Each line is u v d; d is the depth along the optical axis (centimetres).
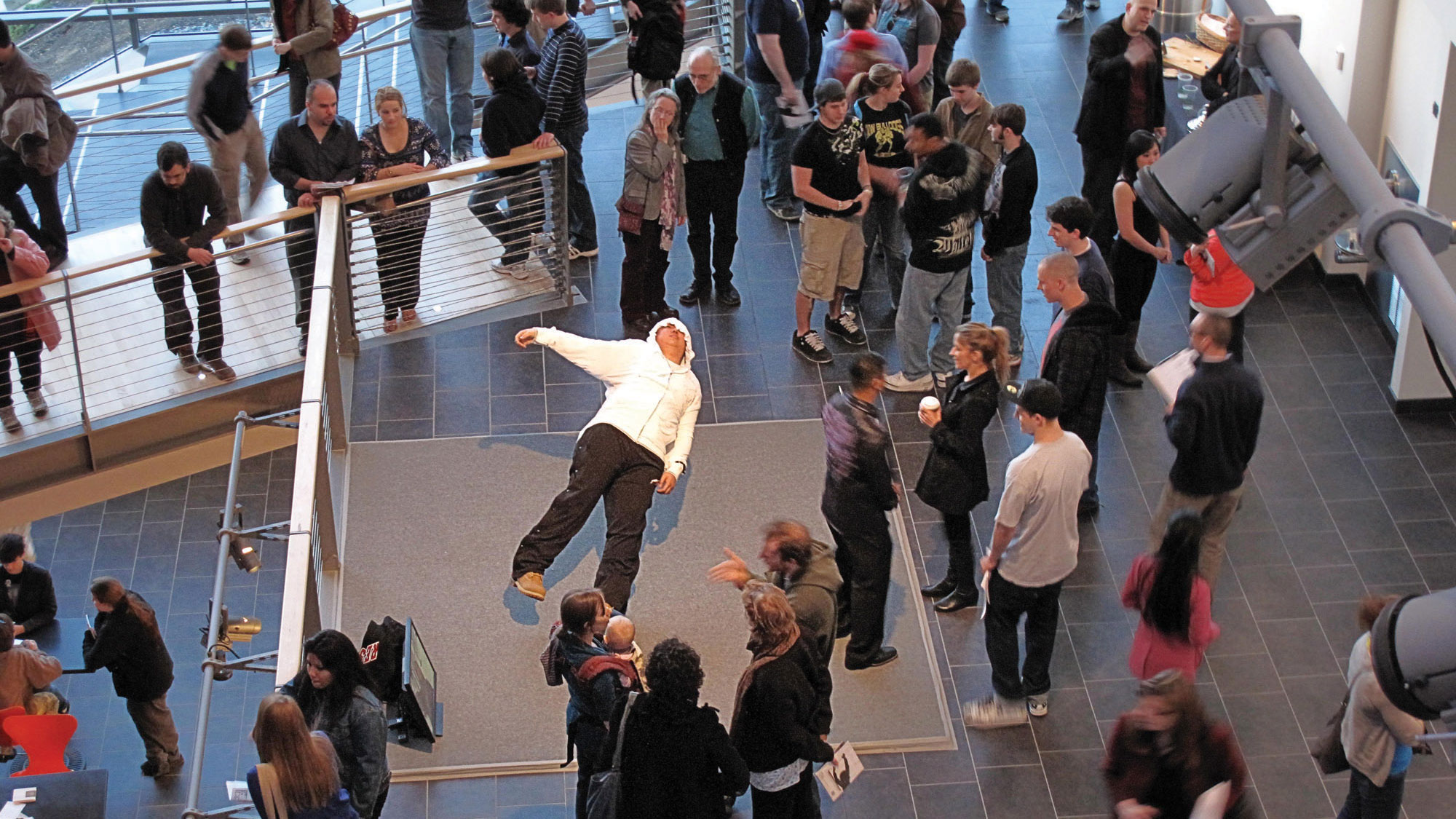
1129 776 505
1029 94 1148
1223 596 771
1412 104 872
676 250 996
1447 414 877
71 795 748
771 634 557
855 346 909
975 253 998
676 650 529
